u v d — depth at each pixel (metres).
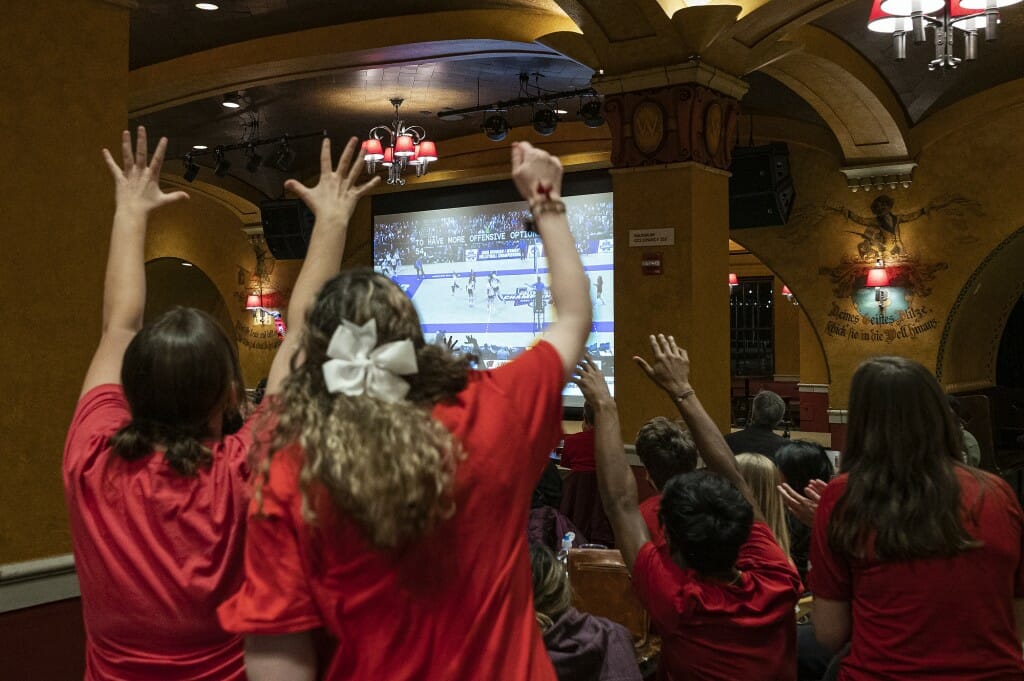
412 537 0.98
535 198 1.27
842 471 1.81
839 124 9.71
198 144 12.73
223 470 1.34
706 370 6.71
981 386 11.63
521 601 1.10
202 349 1.37
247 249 15.71
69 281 3.53
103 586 1.32
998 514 1.67
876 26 5.58
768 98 10.29
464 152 12.98
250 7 7.74
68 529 3.49
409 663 1.01
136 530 1.31
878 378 1.73
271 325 15.38
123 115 3.75
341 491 0.96
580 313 1.23
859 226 10.62
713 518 2.02
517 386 1.13
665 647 2.16
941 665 1.65
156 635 1.30
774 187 10.11
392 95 10.43
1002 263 10.32
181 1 7.55
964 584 1.64
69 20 3.55
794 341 20.38
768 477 2.96
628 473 2.22
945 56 5.70
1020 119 9.59
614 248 6.95
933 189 10.14
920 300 10.25
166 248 16.78
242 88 9.24
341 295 1.10
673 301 6.66
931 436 1.69
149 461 1.34
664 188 6.71
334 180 1.51
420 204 13.79
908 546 1.64
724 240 6.98
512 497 1.09
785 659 2.09
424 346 1.12
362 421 0.99
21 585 3.32
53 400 3.46
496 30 7.71
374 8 7.86
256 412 1.37
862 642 1.74
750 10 6.31
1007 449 11.77
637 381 6.83
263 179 14.48
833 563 1.79
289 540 1.01
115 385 1.52
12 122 3.36
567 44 7.10
